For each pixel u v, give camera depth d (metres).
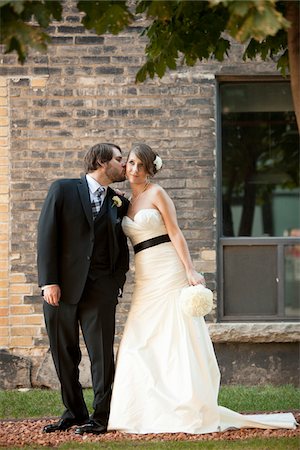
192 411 7.13
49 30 9.91
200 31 6.77
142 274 7.46
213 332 9.88
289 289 10.20
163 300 7.39
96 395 7.23
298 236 10.51
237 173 10.62
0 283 9.90
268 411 8.38
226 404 8.77
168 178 9.96
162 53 6.89
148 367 7.25
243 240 10.14
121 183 9.88
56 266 7.11
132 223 7.41
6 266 9.90
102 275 7.21
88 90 9.93
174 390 7.22
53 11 5.58
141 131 9.96
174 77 9.97
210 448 6.57
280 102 10.50
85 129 9.93
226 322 10.09
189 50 6.90
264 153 10.60
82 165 9.93
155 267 7.41
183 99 9.99
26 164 9.91
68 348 7.30
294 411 8.39
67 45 9.93
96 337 7.16
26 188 9.91
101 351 7.16
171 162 9.96
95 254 7.20
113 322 7.23
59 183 7.24
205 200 9.98
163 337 7.36
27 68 9.91
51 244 7.08
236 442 6.79
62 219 7.16
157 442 6.83
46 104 9.93
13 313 9.88
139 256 7.47
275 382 10.00
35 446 6.83
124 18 5.60
